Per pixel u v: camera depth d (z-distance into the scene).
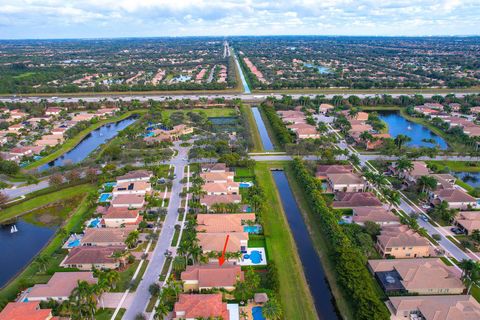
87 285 86.88
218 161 185.25
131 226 129.00
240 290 91.69
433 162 189.00
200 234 117.50
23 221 139.75
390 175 174.12
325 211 127.56
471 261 96.00
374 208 136.12
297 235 130.25
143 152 199.75
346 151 193.38
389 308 92.56
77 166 182.25
